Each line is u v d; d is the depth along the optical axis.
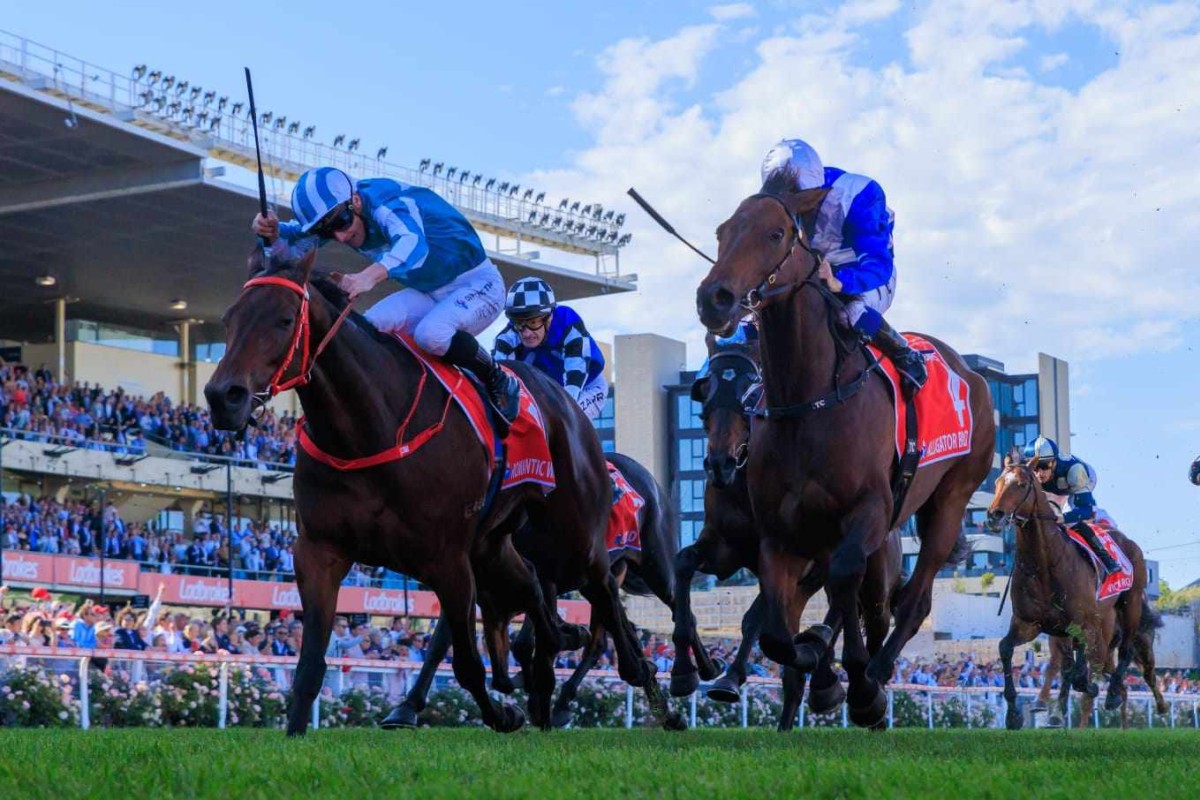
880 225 5.95
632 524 8.39
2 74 20.59
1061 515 12.46
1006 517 11.55
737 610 32.06
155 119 23.12
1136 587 13.51
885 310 6.00
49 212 23.89
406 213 5.38
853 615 5.57
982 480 6.87
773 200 5.47
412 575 5.43
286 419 28.30
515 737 5.96
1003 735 7.77
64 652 9.91
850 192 5.95
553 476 6.10
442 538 5.32
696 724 13.91
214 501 26.42
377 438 5.08
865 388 5.76
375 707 11.62
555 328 7.63
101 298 29.30
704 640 22.34
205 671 10.87
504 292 5.79
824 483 5.64
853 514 5.68
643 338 37.47
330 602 5.21
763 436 5.79
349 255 26.53
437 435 5.27
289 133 25.31
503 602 6.39
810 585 7.24
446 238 5.52
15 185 23.38
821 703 6.45
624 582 9.09
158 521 25.53
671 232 5.77
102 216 24.20
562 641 6.80
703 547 7.71
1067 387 40.53
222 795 2.72
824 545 5.86
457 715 11.99
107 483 24.33
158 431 25.55
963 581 34.09
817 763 3.57
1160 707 14.99
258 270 4.86
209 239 25.62
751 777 3.11
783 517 5.77
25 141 21.42
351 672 11.60
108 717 10.20
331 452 5.07
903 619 6.51
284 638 17.11
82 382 29.05
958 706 18.94
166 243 25.81
